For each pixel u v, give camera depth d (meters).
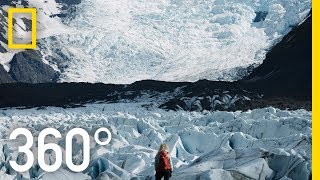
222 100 68.38
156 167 15.95
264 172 17.28
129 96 84.31
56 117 60.59
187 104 69.69
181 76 158.38
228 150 19.56
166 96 79.75
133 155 23.28
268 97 75.81
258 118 35.00
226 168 17.88
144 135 31.08
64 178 19.92
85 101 85.06
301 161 17.45
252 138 27.14
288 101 72.88
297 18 172.62
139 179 18.16
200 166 17.97
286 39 120.56
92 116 58.66
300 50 109.50
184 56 174.38
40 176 19.92
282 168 17.80
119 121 39.59
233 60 161.12
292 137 23.72
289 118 28.67
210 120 37.31
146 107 72.94
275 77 101.31
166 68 169.50
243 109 66.44
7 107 80.94
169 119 43.81
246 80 111.50
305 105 69.25
